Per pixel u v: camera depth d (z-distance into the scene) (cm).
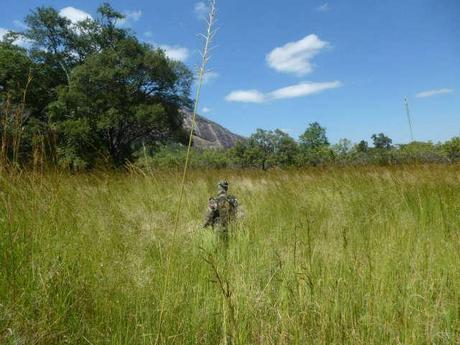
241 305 280
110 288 286
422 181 898
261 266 399
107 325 255
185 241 431
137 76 3656
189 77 4022
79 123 2981
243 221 595
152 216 452
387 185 874
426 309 279
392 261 369
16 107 308
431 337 252
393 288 321
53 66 3956
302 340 247
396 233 468
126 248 351
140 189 541
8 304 233
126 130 3734
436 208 649
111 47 3750
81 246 326
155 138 3919
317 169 1237
